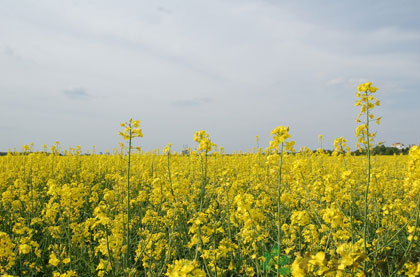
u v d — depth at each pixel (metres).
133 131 4.52
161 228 5.55
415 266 3.63
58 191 4.46
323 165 10.90
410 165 4.33
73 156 15.86
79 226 4.88
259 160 13.92
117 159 14.61
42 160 13.62
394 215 5.24
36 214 6.87
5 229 6.23
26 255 5.06
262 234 4.34
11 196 6.73
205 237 4.38
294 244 5.09
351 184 4.67
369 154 4.27
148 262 4.89
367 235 5.18
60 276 3.85
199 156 6.35
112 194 5.98
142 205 7.88
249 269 4.24
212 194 7.09
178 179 5.16
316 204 5.21
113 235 4.32
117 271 4.04
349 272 2.97
